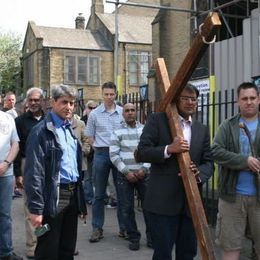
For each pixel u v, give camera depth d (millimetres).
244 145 4355
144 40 35375
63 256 4578
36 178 4145
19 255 6086
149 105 8375
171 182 4109
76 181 4512
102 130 6844
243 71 7820
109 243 6605
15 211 8859
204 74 12344
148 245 6371
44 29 36438
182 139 3916
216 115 7402
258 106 4441
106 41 36156
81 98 14914
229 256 4465
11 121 5668
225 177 4418
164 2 18469
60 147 4305
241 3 13094
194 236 4242
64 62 35000
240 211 4383
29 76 38719
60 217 4367
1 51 44219
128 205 6266
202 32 3279
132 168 6238
